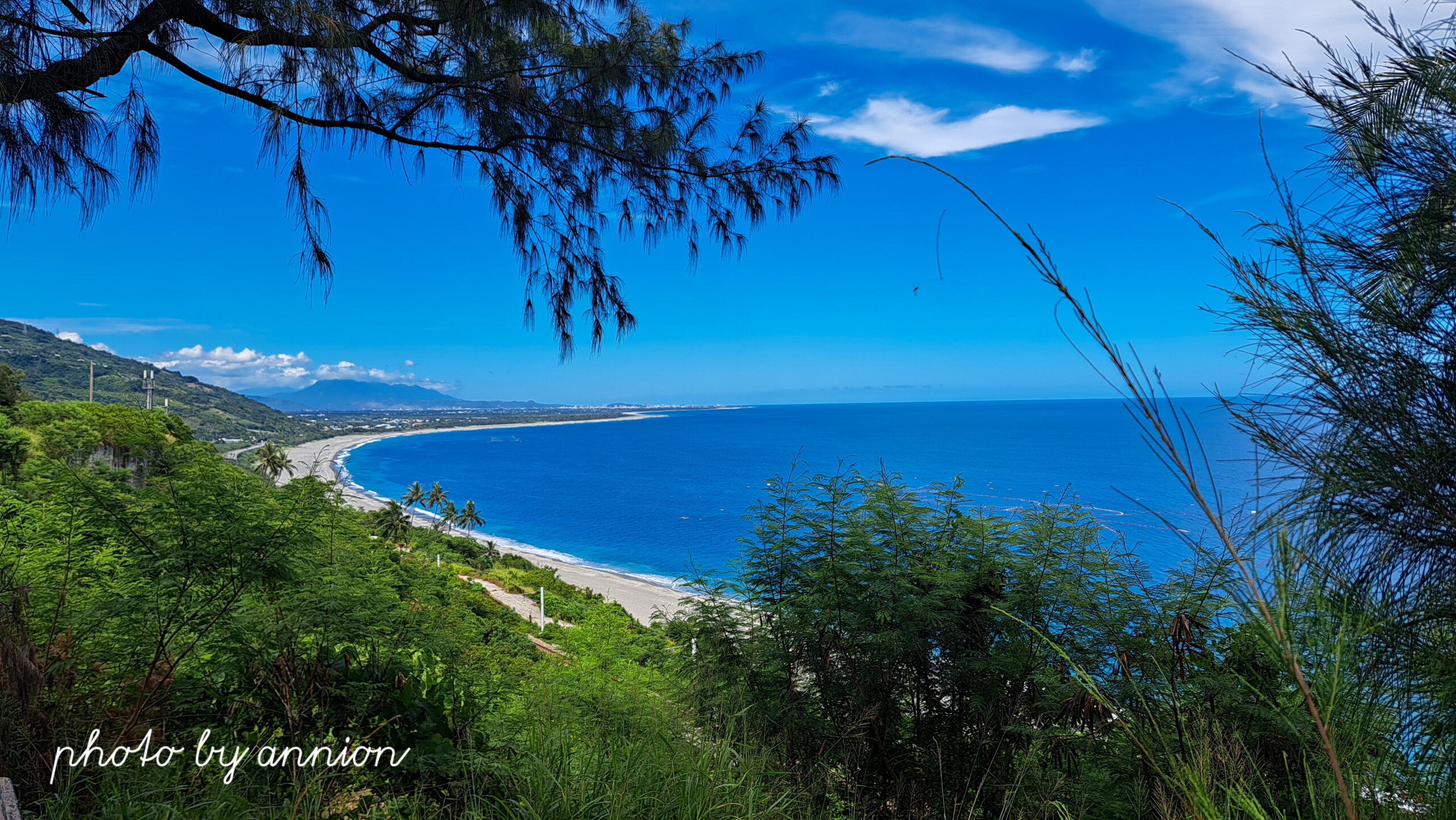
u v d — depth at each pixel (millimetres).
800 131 3504
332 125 2637
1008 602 4016
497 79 2967
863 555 4363
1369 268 1502
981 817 3771
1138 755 3082
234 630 2801
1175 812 2420
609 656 5543
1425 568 1432
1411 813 1562
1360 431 1446
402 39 2826
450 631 3465
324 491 3502
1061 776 3664
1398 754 1540
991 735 4102
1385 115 1497
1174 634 2842
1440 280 1441
